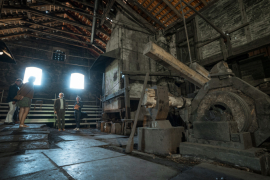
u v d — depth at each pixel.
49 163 2.16
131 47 9.80
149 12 9.60
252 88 2.71
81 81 14.76
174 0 8.52
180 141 3.14
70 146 3.49
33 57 13.31
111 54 9.05
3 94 11.59
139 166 2.10
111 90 9.92
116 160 2.38
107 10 9.31
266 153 2.20
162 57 2.94
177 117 7.72
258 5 6.38
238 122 2.65
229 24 7.30
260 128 2.57
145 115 7.77
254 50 6.38
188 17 9.12
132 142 3.13
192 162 2.44
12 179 1.58
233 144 2.28
